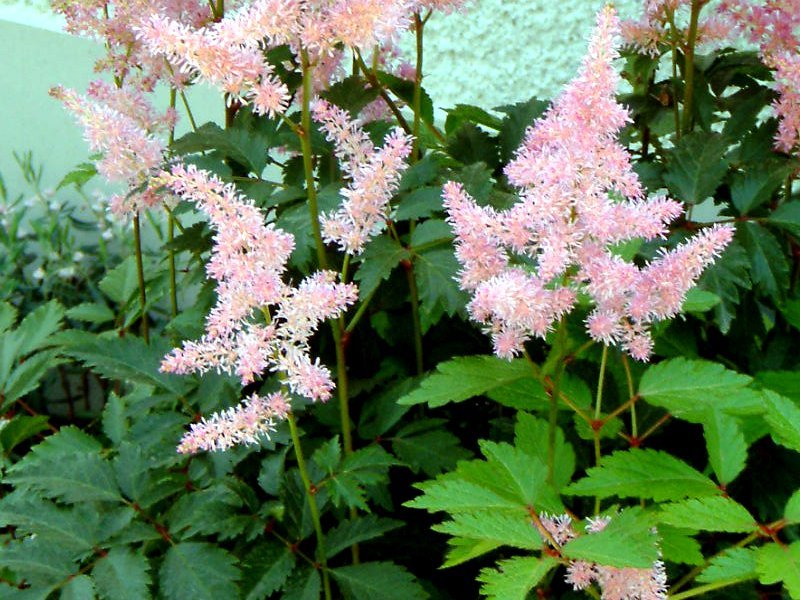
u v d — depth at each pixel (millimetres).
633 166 943
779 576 547
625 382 848
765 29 956
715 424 653
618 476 637
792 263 953
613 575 606
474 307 698
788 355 916
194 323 977
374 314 977
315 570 771
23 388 1059
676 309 670
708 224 890
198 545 771
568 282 663
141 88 1047
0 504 802
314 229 773
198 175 662
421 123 1145
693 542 642
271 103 698
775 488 826
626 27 994
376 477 760
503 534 593
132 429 854
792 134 908
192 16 1013
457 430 971
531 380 783
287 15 686
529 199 638
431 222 832
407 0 769
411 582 767
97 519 797
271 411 703
